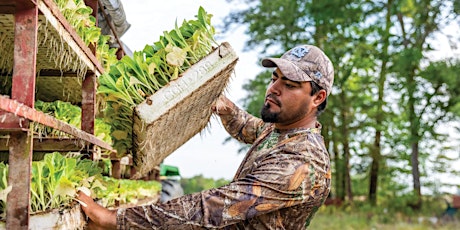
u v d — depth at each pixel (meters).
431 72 20.50
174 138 3.61
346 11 22.06
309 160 2.41
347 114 25.58
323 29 23.31
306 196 2.41
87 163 3.12
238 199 2.29
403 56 20.06
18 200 1.94
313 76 2.50
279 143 2.48
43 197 2.20
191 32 2.80
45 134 3.14
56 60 2.84
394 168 28.38
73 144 3.17
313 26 23.47
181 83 2.36
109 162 5.18
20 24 2.00
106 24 5.23
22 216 1.93
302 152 2.42
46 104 3.70
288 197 2.36
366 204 23.47
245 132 3.41
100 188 3.24
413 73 22.27
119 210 2.23
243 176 2.54
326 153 2.53
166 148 3.88
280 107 2.51
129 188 5.54
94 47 3.59
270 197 2.33
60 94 4.07
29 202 1.94
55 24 2.39
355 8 22.30
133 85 2.56
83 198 2.27
